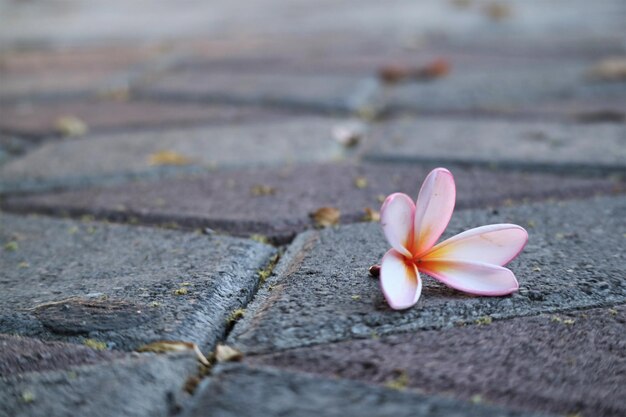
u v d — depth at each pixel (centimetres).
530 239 72
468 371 58
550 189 82
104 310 64
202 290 66
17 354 60
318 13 276
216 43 202
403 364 58
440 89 133
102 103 132
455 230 74
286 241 75
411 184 85
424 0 317
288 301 64
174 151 97
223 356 59
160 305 64
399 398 56
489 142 96
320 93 128
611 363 59
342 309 63
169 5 327
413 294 61
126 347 61
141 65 169
